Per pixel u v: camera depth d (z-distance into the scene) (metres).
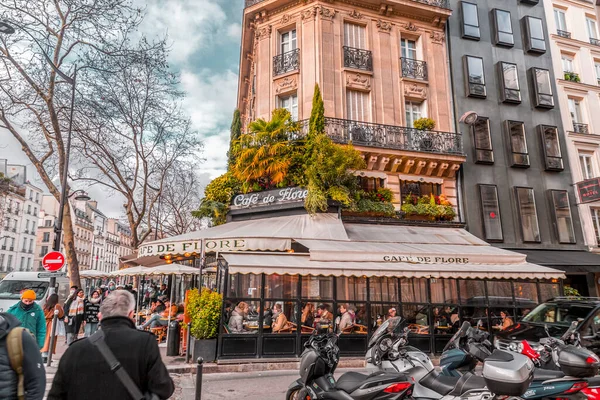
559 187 18.58
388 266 10.24
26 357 2.64
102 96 16.94
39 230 74.94
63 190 13.40
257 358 9.33
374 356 5.38
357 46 16.81
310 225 13.01
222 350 9.20
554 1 21.23
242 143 15.22
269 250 11.83
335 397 4.84
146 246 11.71
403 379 4.67
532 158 18.39
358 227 14.34
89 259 94.00
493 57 18.95
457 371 5.71
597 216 18.94
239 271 8.91
